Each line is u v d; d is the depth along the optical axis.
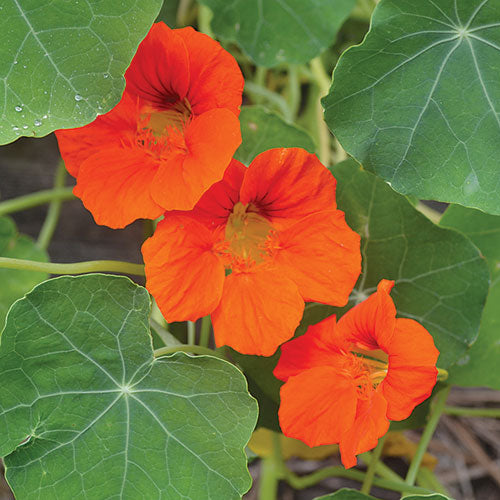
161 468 0.47
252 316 0.46
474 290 0.49
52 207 0.63
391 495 0.62
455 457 0.64
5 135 0.46
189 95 0.47
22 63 0.46
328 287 0.46
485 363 0.53
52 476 0.47
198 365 0.47
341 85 0.47
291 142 0.53
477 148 0.47
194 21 0.65
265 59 0.55
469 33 0.47
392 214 0.49
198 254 0.46
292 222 0.47
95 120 0.47
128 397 0.47
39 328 0.46
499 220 0.51
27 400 0.46
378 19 0.47
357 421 0.46
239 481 0.47
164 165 0.46
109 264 0.49
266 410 0.52
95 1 0.46
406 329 0.45
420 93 0.47
